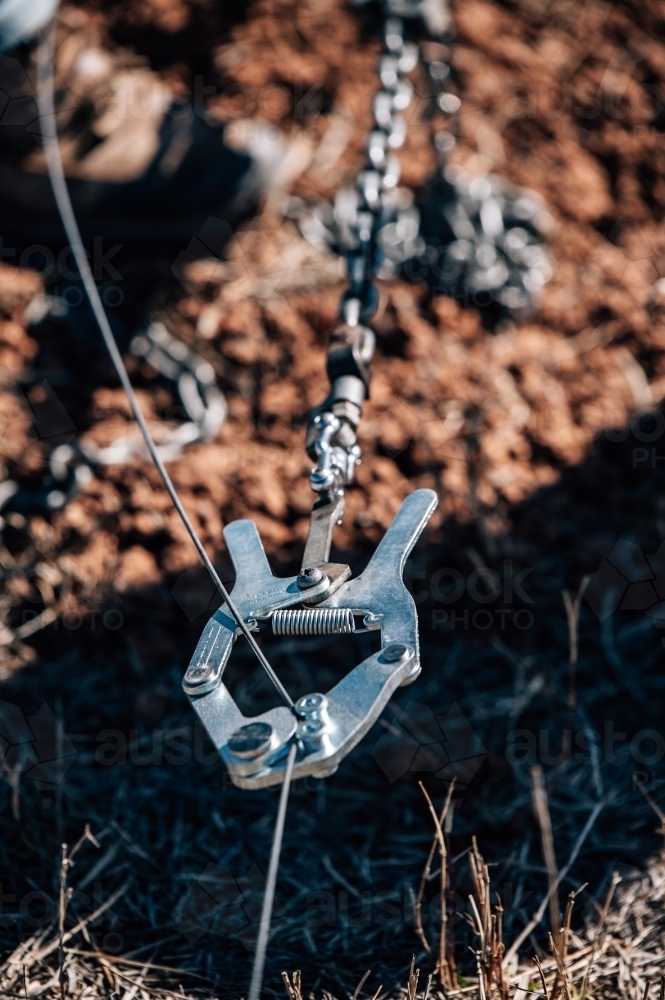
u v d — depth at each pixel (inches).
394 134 71.7
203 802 71.9
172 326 101.5
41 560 84.9
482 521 88.1
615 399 101.7
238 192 102.7
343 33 135.6
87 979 60.7
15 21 84.6
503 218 113.0
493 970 54.7
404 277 107.3
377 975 61.1
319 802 72.1
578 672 80.7
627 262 115.4
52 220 101.6
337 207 115.7
